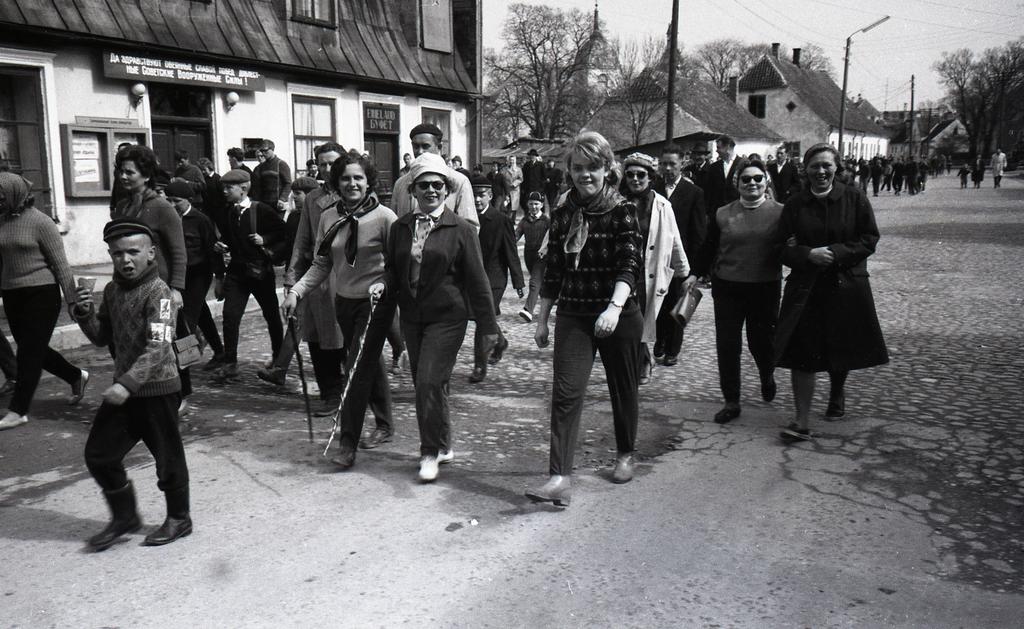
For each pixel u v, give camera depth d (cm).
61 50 1288
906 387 652
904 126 12556
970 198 3731
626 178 553
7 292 568
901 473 470
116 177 564
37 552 379
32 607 329
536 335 446
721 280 579
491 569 358
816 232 509
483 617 319
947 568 358
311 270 536
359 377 481
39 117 1272
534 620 316
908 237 1922
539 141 4881
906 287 1183
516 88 6128
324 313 573
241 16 1625
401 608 326
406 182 600
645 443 529
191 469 484
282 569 359
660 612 322
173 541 386
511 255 730
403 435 552
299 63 1723
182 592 340
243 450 519
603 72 5750
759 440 532
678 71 4869
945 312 980
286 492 447
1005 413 580
